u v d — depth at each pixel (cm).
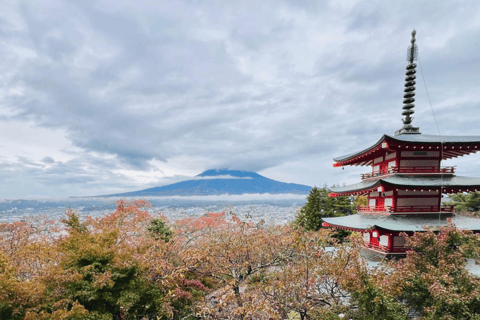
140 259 1616
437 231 2194
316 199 4978
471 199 4300
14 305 1122
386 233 2219
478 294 1109
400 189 2386
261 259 2345
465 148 2338
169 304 1642
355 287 1217
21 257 1734
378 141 2403
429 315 1118
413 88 2886
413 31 2906
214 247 2227
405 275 1277
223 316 1434
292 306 1463
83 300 1326
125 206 3008
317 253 1648
